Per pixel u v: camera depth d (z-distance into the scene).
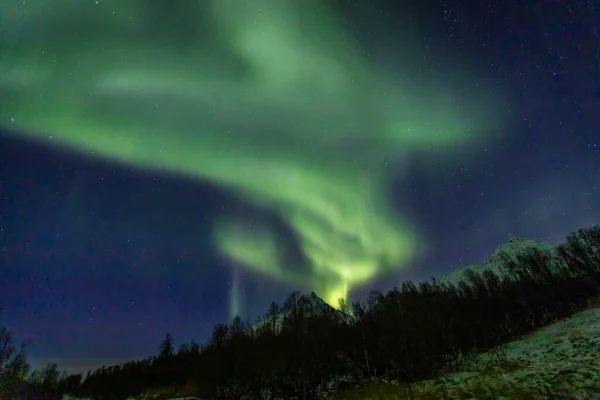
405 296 75.94
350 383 39.38
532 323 49.12
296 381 43.22
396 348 46.50
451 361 42.84
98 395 61.09
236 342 57.06
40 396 51.12
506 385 23.06
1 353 40.88
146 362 75.06
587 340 28.33
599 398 16.27
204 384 48.31
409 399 27.80
